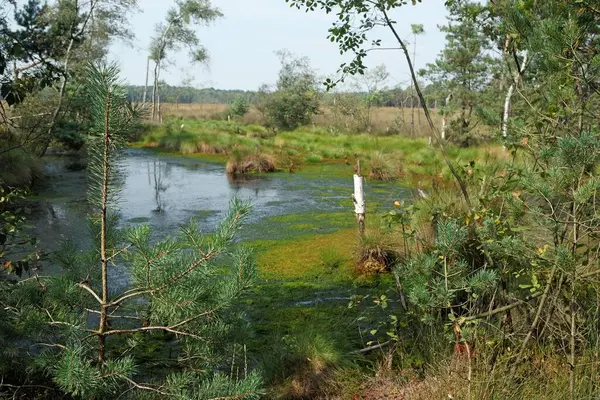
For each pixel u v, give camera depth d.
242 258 3.14
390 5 4.71
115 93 2.68
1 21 4.76
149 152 25.83
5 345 3.13
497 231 3.85
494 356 3.75
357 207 7.68
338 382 4.07
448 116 25.00
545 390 3.44
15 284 3.56
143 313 3.39
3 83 4.54
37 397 3.19
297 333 5.00
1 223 4.24
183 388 3.08
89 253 3.53
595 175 3.30
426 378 3.86
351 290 6.58
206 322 3.18
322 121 44.19
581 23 3.40
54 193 13.66
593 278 3.51
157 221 10.92
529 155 4.01
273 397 3.93
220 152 25.28
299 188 15.21
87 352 3.12
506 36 4.16
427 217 6.60
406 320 4.56
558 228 3.37
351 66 5.07
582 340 3.64
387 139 26.42
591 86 3.31
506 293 4.18
